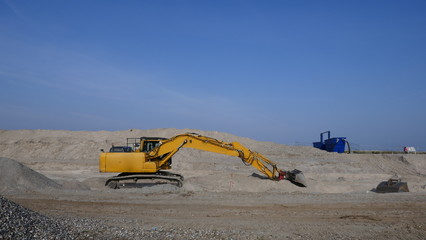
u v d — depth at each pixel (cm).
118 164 2038
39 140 4966
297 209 1418
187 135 2120
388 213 1348
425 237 1030
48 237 815
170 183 2061
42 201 1545
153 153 2089
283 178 2219
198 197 1666
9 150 4709
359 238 1007
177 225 1123
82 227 972
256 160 2194
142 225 1111
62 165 3884
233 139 4966
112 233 942
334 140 4606
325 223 1187
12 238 761
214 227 1104
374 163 3950
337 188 2281
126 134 5366
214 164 3728
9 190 1775
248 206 1473
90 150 4641
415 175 3569
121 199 1616
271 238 977
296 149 4547
